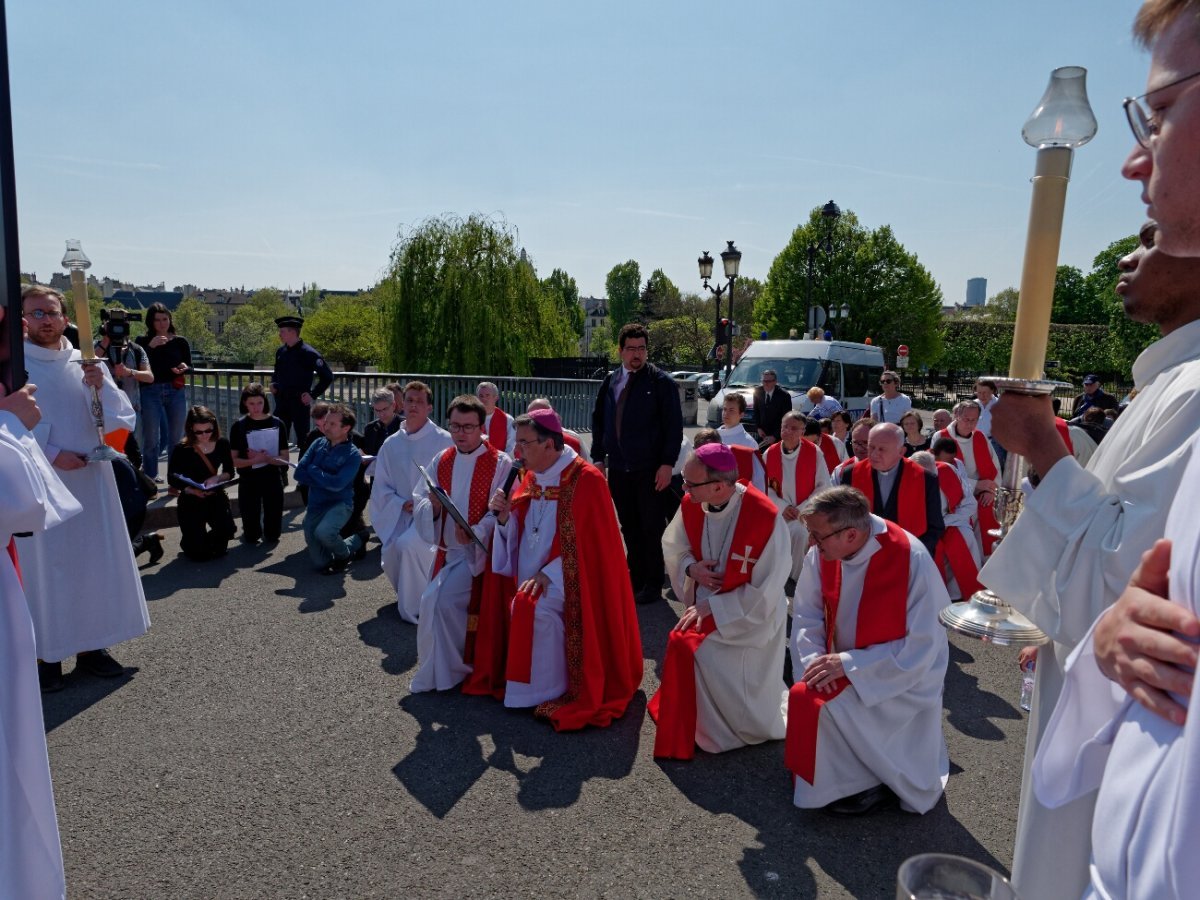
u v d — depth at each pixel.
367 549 8.13
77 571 4.67
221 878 3.04
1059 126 1.54
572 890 3.03
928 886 1.16
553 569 4.64
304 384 10.07
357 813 3.50
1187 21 1.09
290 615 6.06
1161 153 1.11
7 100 2.12
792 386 16.97
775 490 7.62
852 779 3.57
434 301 21.91
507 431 8.28
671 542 4.50
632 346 6.84
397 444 6.58
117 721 4.30
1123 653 0.99
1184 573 0.94
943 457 6.98
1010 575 1.62
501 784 3.79
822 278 44.16
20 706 2.22
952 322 53.25
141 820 3.40
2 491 2.08
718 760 4.10
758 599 4.04
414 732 4.29
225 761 3.91
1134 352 39.00
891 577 3.62
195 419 7.45
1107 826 0.99
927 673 3.61
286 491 9.82
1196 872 0.82
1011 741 4.40
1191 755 0.83
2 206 2.16
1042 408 1.59
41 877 2.25
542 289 23.81
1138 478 1.42
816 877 3.15
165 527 8.40
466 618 4.92
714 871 3.18
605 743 4.25
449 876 3.09
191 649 5.32
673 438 6.74
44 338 4.67
